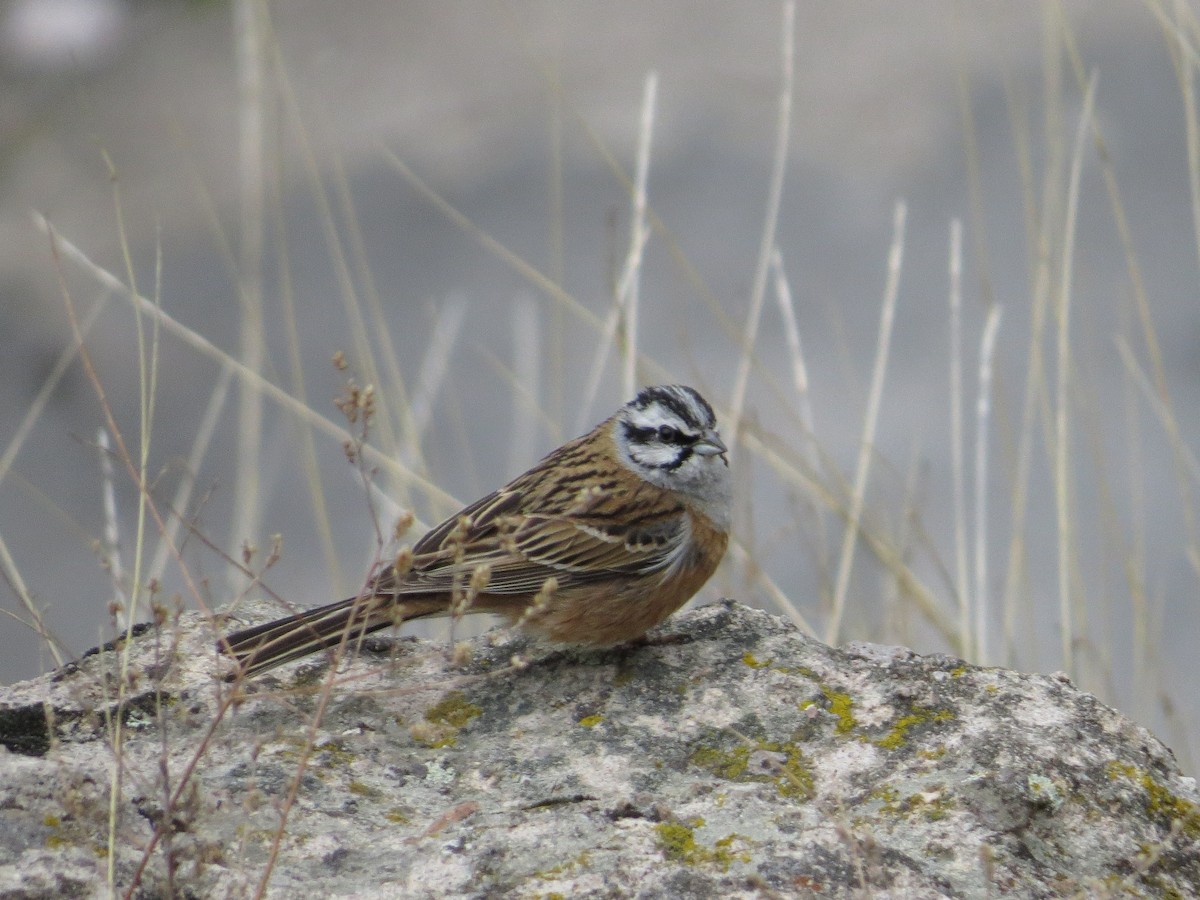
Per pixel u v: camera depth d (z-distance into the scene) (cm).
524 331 1488
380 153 1955
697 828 635
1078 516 1415
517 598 834
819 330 1647
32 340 1706
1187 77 1145
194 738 690
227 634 750
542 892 586
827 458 1122
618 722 739
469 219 1853
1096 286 1625
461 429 1372
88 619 1416
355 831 628
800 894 590
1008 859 632
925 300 1667
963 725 720
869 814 661
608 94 2069
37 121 2081
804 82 2039
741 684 768
